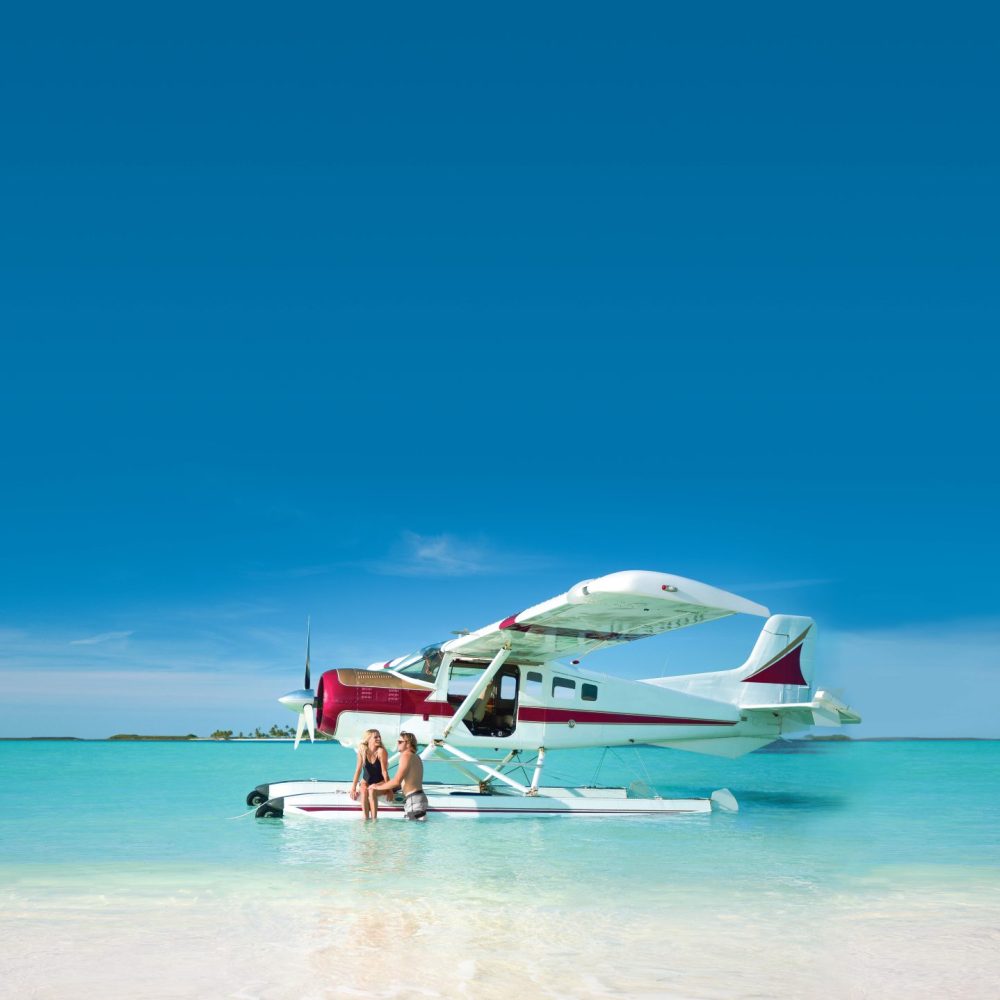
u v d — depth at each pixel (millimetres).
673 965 3611
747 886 5590
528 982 3334
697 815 10664
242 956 3695
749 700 13211
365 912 4605
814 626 13812
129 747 50875
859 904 5023
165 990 3207
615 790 11594
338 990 3203
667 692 12414
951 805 12289
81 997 3123
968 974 3547
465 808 10094
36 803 11258
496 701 11289
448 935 4090
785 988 3316
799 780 18578
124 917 4469
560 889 5371
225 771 19656
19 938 4012
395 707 10906
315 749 42375
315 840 7750
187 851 6973
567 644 10859
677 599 8750
